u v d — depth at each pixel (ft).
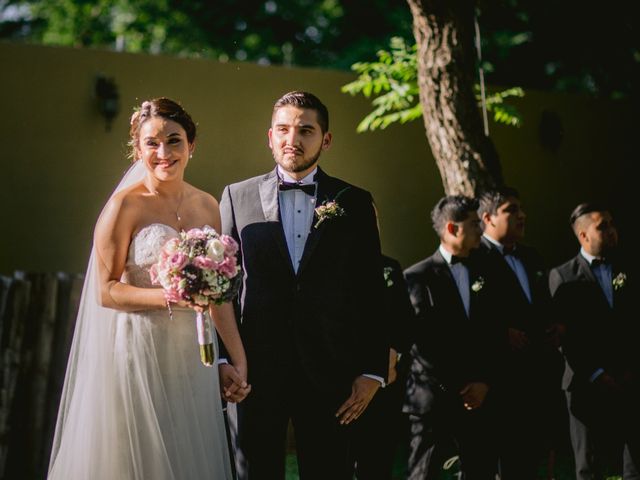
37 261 23.89
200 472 12.40
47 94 24.08
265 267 12.58
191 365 12.47
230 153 24.86
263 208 12.76
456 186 20.30
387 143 26.30
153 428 12.17
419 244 26.45
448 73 20.38
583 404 17.01
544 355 16.69
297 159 12.73
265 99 25.25
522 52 39.37
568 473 20.13
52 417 20.43
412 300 15.62
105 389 12.34
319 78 25.75
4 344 20.01
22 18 54.13
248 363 12.53
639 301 17.48
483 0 25.99
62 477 12.51
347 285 12.79
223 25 49.62
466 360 15.47
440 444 15.56
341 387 12.59
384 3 46.73
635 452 16.87
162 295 11.87
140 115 12.67
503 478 15.97
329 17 48.88
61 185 24.08
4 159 23.79
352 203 13.01
